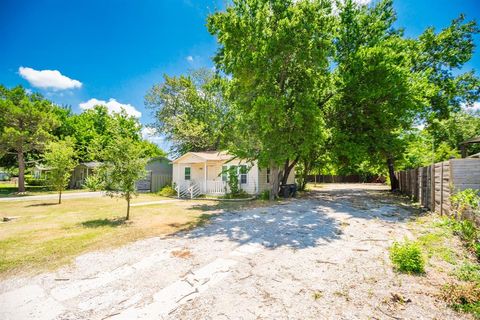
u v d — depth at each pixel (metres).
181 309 2.79
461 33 16.23
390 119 13.59
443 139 22.41
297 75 12.27
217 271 3.85
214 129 25.14
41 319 2.64
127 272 3.85
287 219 7.95
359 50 12.81
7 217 8.48
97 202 13.57
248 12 11.59
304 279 3.52
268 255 4.57
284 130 11.86
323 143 14.31
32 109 19.39
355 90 12.94
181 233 6.29
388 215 8.36
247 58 10.84
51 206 11.86
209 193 17.34
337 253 4.62
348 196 15.06
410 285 3.25
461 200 5.40
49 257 4.53
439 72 17.00
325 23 11.02
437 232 5.79
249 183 17.47
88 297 3.10
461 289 3.03
